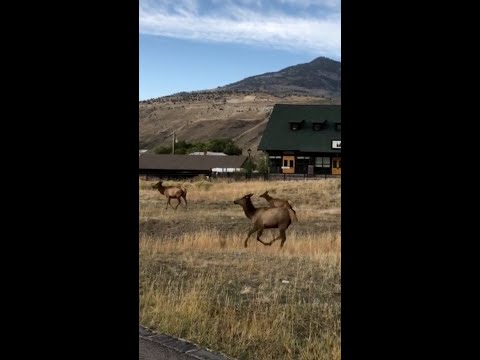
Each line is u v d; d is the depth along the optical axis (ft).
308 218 54.29
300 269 26.18
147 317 17.10
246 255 31.58
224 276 24.71
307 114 181.57
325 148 171.42
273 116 183.32
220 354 13.76
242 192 79.15
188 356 13.35
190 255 31.40
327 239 38.14
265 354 14.11
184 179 123.13
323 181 87.15
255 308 18.72
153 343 14.35
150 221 52.34
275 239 36.78
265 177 120.47
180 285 22.71
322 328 16.35
